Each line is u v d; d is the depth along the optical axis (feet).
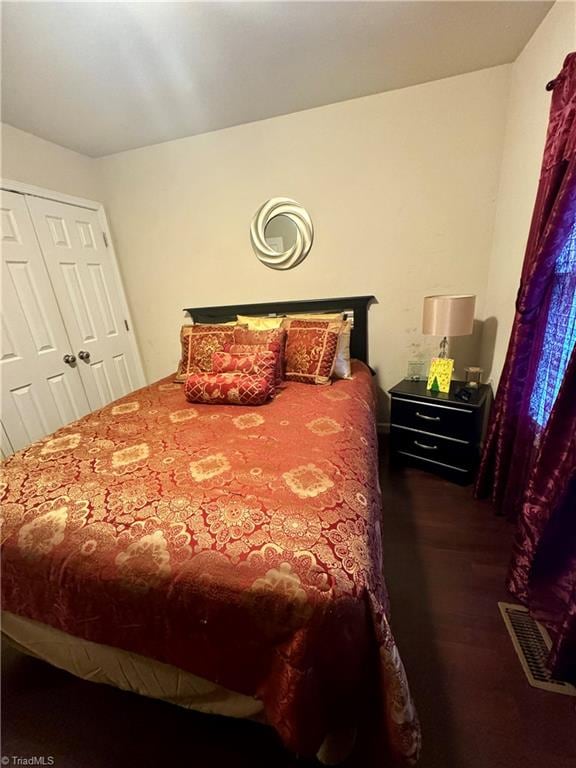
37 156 7.06
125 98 5.94
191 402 5.80
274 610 2.24
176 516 2.83
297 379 6.52
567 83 3.59
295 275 8.02
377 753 2.88
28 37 4.36
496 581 4.40
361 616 2.27
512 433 5.20
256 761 2.89
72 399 8.00
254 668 2.46
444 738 2.93
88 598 2.72
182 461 3.75
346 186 7.07
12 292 6.66
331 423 4.57
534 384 4.79
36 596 2.95
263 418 4.89
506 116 5.89
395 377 8.14
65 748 3.09
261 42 4.78
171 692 2.95
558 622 3.72
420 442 6.75
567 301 4.01
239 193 7.75
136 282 9.41
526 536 3.98
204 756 2.95
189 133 7.46
